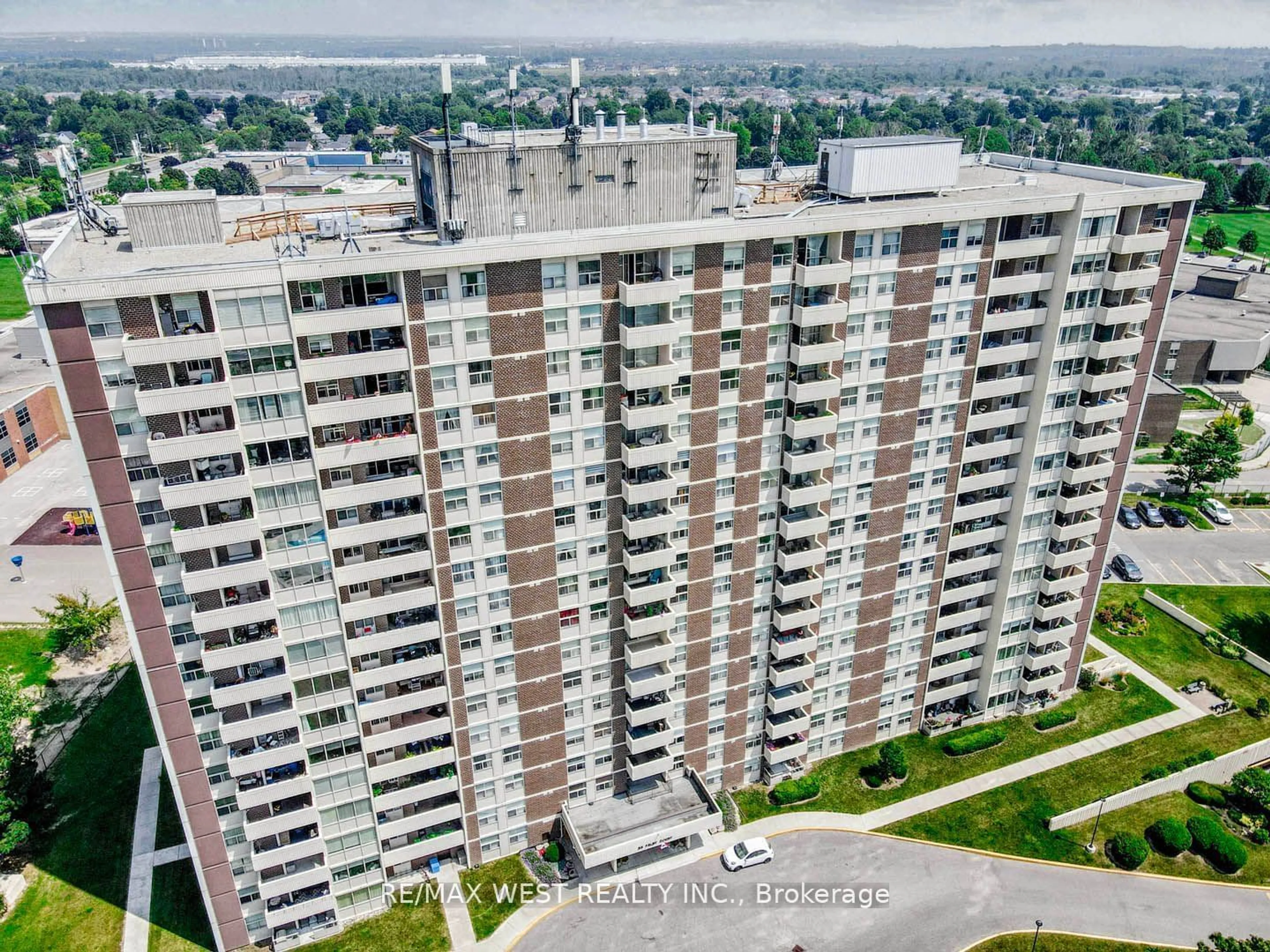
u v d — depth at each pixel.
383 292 49.44
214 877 57.47
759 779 74.31
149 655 50.72
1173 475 118.44
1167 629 92.19
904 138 68.44
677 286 52.34
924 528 69.31
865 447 63.78
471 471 53.47
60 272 46.72
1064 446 70.44
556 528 57.34
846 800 72.12
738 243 54.31
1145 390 70.81
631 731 66.31
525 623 59.19
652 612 62.22
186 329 45.44
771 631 68.31
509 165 52.59
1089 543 75.56
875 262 58.00
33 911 62.28
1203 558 104.88
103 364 44.25
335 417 49.06
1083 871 66.88
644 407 54.88
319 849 58.31
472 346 50.56
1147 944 61.69
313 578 52.12
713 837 69.19
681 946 61.09
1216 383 149.38
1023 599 75.75
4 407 124.06
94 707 81.56
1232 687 84.25
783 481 63.28
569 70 53.34
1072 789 73.12
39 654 88.81
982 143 81.69
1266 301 171.62
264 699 55.19
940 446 66.62
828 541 66.06
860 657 72.31
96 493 46.44
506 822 65.56
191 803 55.06
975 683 79.12
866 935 62.00
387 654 57.28
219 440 46.56
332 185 182.12
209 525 48.72
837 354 58.41
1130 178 69.25
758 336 57.59
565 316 52.06
